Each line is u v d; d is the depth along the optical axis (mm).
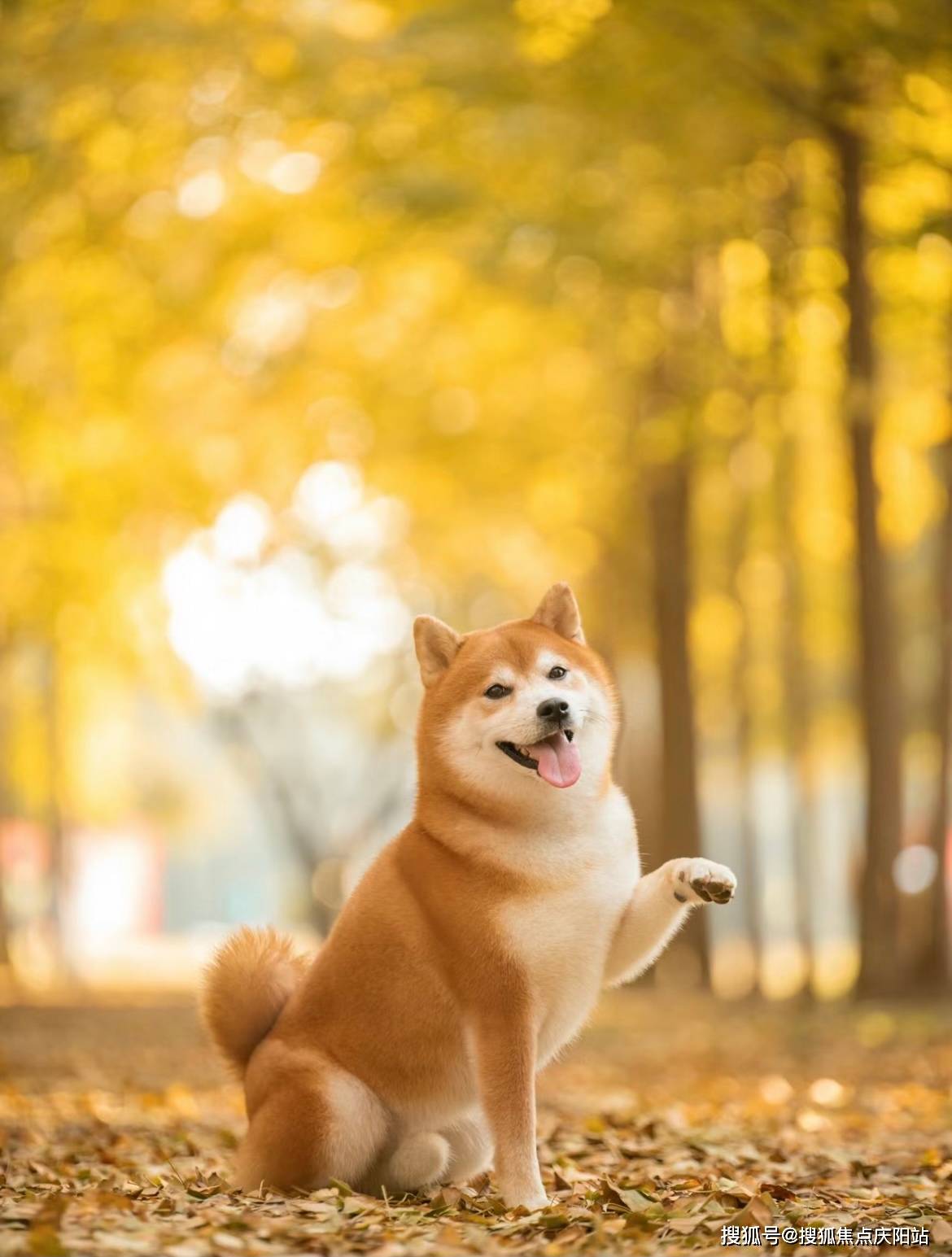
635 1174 7051
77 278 18594
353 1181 6094
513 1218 5523
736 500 23203
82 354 19203
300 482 23391
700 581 24438
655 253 16438
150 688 27328
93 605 21688
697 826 21391
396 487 23203
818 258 16125
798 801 24641
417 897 6012
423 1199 6164
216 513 21656
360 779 38281
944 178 15227
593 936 5930
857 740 29344
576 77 14453
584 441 21359
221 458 21719
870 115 14273
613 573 24656
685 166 15648
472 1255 4895
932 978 18438
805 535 22828
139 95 16203
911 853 26875
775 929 50688
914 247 14539
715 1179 6578
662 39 13781
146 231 18391
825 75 13930
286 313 20750
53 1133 8695
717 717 29031
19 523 20422
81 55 14883
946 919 18688
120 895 67125
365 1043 6020
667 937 6078
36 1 14398
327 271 19438
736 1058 14219
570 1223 5332
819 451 21859
